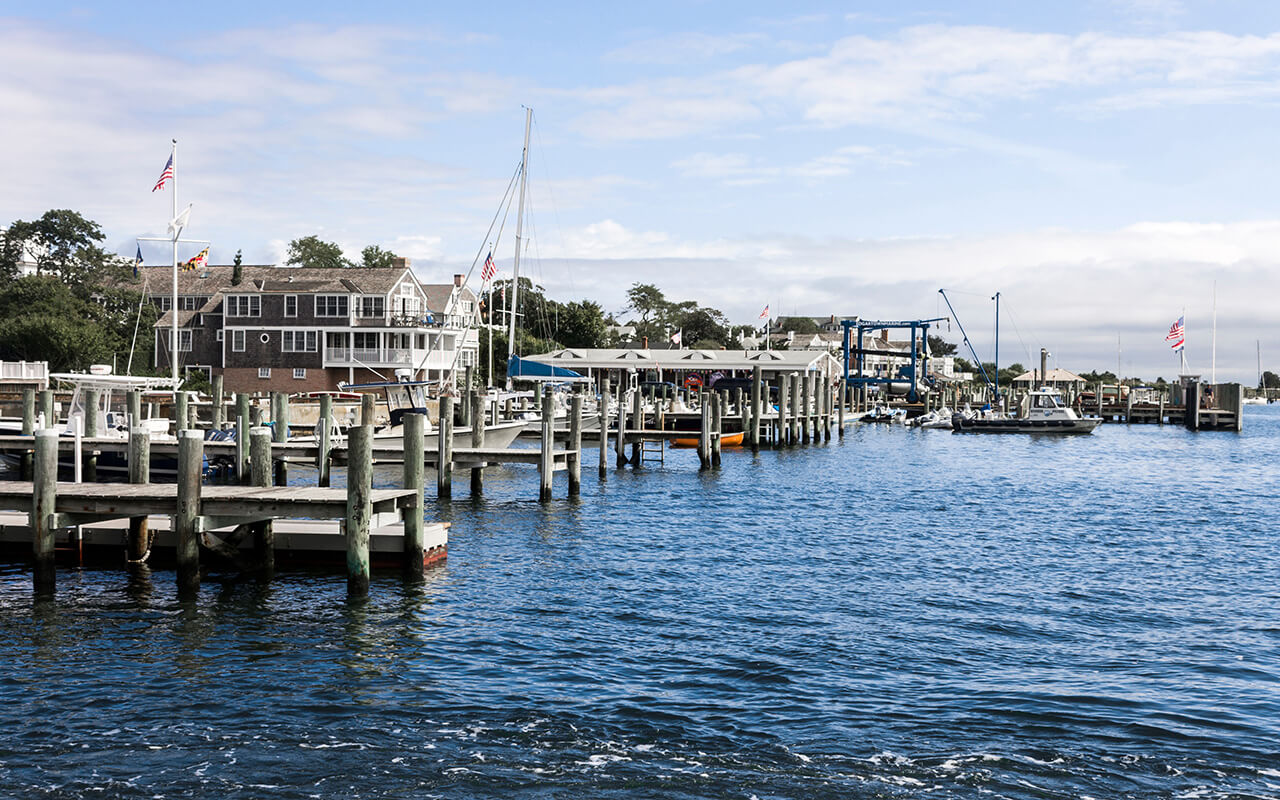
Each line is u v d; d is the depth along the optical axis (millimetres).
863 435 93875
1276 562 29719
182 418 41156
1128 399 123000
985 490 48969
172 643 19797
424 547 26141
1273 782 14195
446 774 14227
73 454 36688
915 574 27203
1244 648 20281
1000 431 97062
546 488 38562
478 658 19094
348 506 22578
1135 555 30625
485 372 101500
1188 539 34000
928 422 104062
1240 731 15867
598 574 26312
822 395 82312
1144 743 15414
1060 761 14781
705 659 19188
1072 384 193500
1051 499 45531
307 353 89812
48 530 22719
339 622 21281
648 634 20828
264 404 61312
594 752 14969
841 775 14297
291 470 48719
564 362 107625
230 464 38156
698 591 24672
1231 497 47250
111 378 41250
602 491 43562
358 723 15938
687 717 16297
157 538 25562
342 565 25547
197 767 14383
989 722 16172
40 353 79750
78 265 114688
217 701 16797
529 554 28766
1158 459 71062
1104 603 24047
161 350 92562
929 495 46281
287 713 16312
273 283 91938
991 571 27766
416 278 96938
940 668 18812
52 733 15477
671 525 34781
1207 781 14195
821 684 17844
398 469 48781
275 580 24516
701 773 14328
